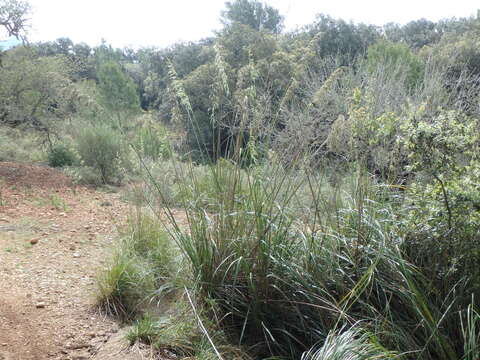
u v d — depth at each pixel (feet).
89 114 36.91
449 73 40.11
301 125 13.26
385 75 35.58
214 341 10.98
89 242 18.83
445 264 11.35
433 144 11.03
